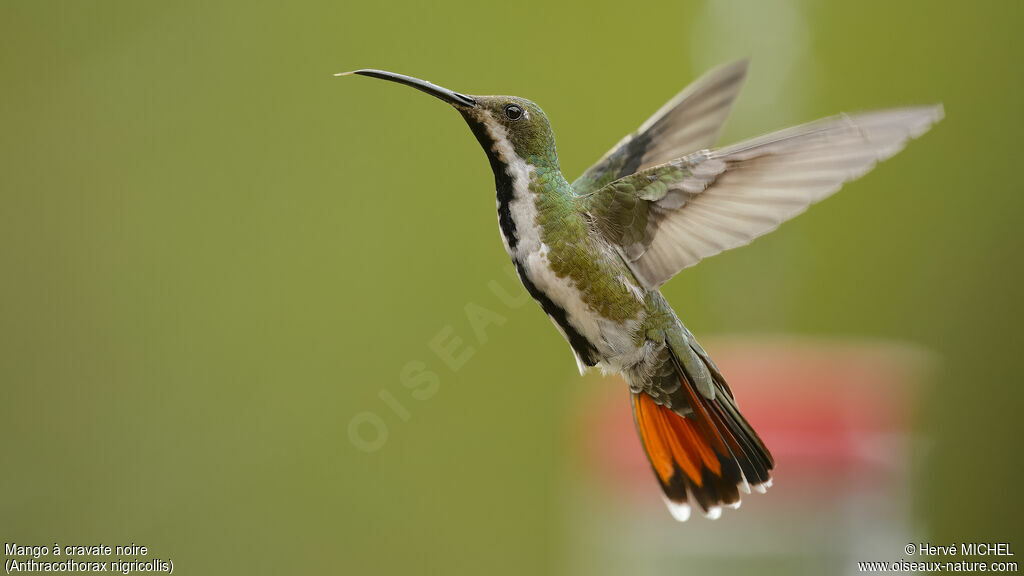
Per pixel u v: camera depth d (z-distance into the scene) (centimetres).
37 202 649
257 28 685
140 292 649
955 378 606
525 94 673
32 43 661
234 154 673
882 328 598
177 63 678
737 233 355
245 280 658
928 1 630
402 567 616
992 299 607
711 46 473
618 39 671
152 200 663
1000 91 627
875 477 374
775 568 374
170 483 622
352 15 686
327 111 679
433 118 674
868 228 621
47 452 614
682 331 388
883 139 314
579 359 388
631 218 371
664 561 382
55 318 637
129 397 633
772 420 374
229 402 638
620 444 402
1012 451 587
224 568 614
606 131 664
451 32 682
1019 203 616
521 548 616
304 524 621
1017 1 625
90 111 665
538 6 675
